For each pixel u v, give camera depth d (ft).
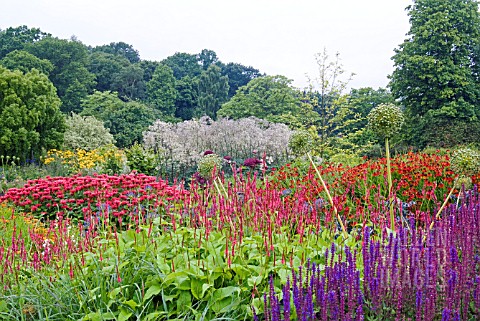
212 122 53.11
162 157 44.11
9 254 12.26
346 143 51.19
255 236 12.17
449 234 10.28
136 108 127.54
